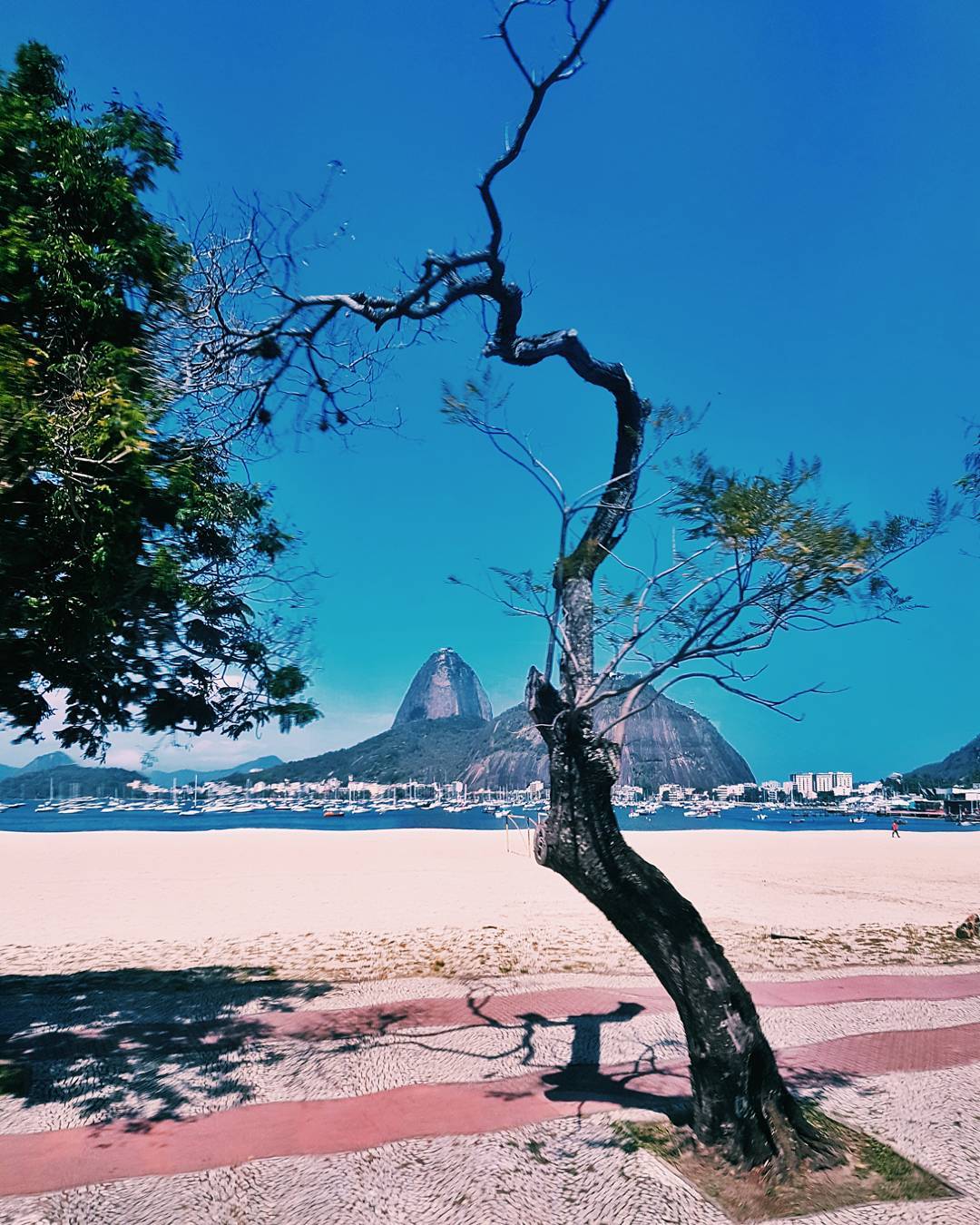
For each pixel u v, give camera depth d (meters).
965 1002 8.68
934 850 41.47
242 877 23.30
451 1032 7.57
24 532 5.34
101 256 5.87
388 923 14.19
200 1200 4.34
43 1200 4.32
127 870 25.89
